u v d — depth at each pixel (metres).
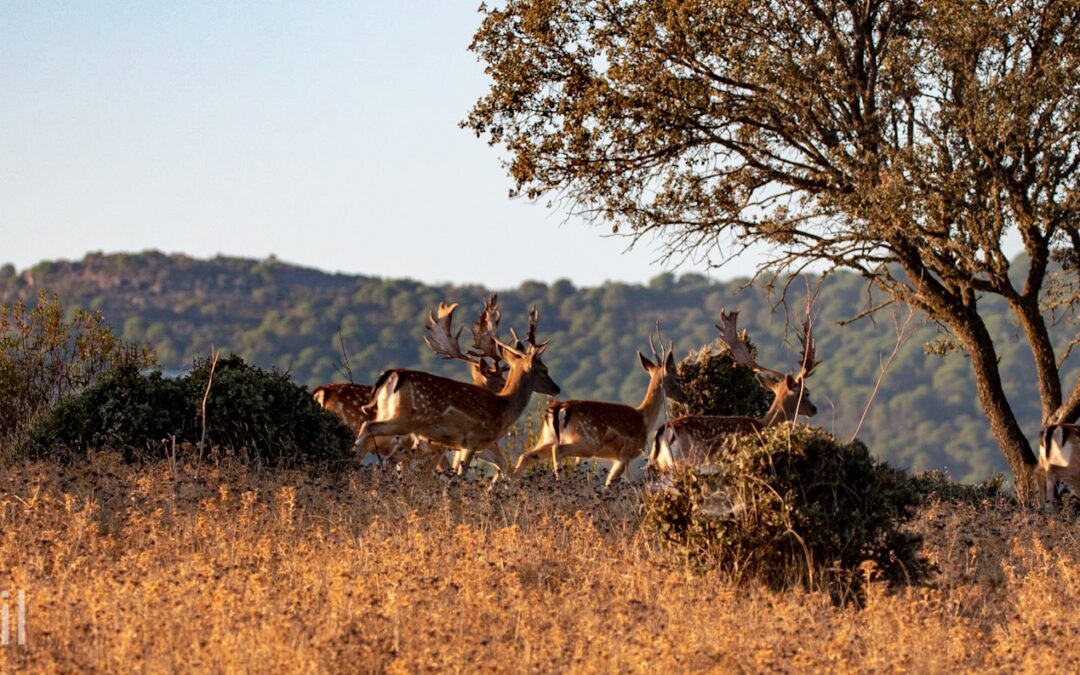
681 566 36.09
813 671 27.64
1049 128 63.94
